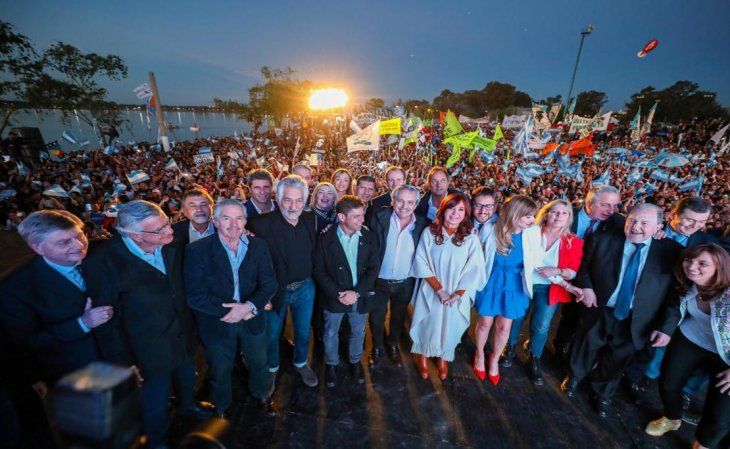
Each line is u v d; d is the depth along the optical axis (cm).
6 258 364
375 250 292
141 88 1855
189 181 1167
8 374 191
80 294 196
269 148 2488
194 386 280
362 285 286
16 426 178
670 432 271
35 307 184
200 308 229
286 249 274
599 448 259
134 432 49
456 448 253
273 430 262
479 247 289
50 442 207
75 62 2156
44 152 1650
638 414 290
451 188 386
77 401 42
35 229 176
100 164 1566
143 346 211
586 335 288
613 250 271
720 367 236
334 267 283
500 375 325
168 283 219
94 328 197
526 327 406
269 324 283
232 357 256
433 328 303
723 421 231
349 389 302
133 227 192
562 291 299
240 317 235
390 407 285
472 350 358
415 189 288
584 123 2423
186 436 75
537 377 317
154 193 926
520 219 274
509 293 289
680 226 294
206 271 232
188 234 281
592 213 314
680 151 2614
